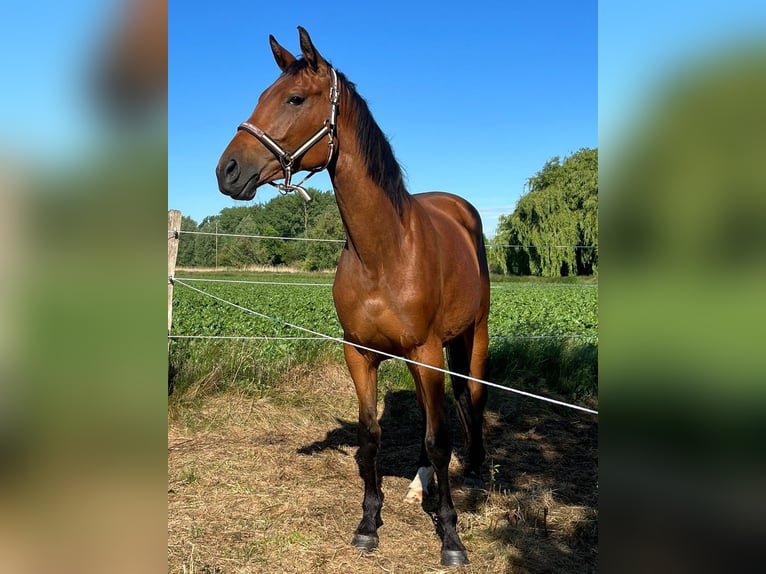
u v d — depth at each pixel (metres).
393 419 5.43
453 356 4.00
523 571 2.81
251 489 3.72
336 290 2.95
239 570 2.76
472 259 3.64
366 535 3.03
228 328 7.94
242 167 2.49
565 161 41.50
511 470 4.23
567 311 11.62
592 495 3.74
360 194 2.68
